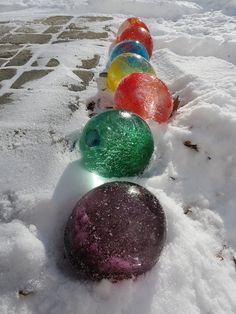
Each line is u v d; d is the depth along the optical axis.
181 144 2.56
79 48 4.17
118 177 2.18
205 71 3.62
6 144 2.52
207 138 2.56
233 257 1.97
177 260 1.80
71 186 2.14
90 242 1.56
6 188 2.15
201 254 1.90
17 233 1.83
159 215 1.66
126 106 2.50
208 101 2.90
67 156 2.40
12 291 1.63
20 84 3.33
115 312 1.57
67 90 3.22
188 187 2.32
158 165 2.44
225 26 5.23
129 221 1.57
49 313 1.57
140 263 1.58
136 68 2.91
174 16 5.92
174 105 2.98
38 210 2.00
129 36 3.69
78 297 1.59
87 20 5.35
